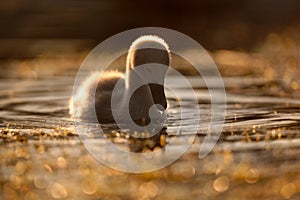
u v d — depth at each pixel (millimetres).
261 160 11031
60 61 26859
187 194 9555
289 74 21922
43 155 11578
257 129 13227
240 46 30438
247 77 21422
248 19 38875
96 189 9789
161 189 9773
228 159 11109
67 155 11539
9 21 36812
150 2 40906
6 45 31562
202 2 41688
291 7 41688
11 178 10391
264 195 9461
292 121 13984
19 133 13250
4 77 22969
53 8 39906
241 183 9961
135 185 9953
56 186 9953
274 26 36688
